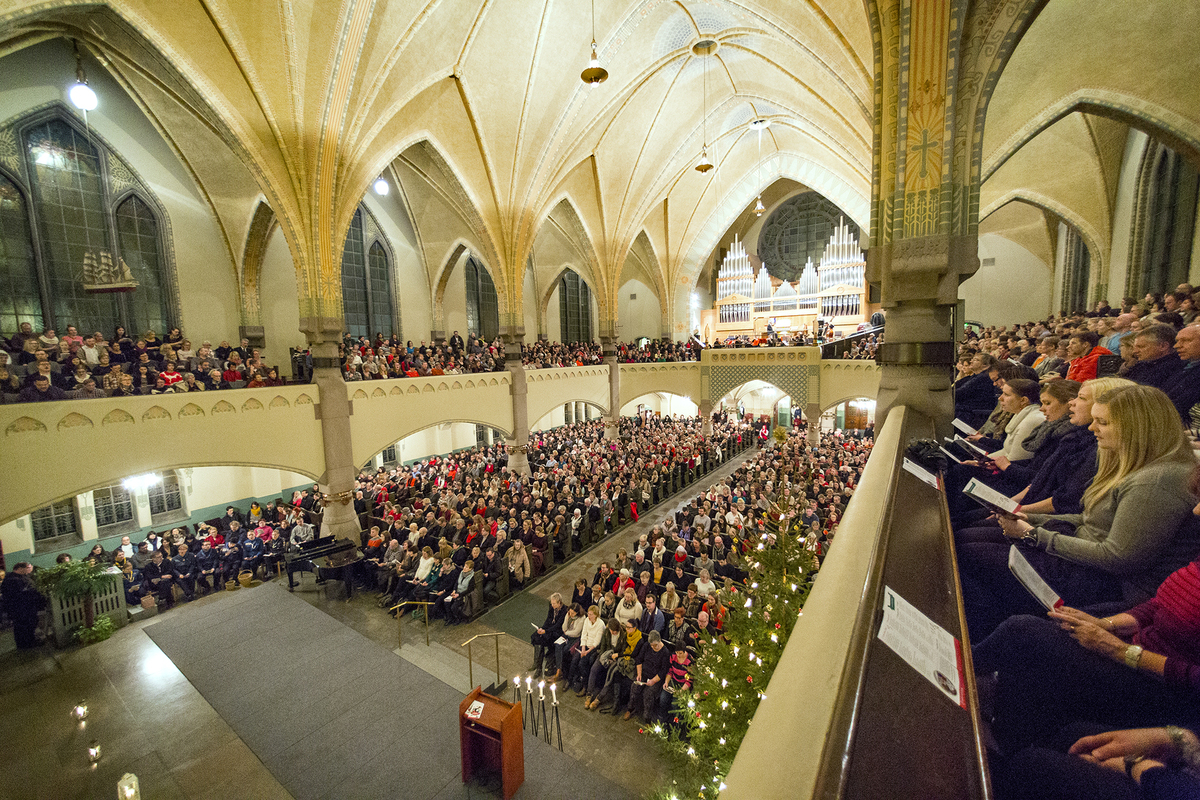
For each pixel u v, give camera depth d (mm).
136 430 10031
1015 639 1333
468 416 16812
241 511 16719
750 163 23531
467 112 15023
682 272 26859
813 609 1014
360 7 10828
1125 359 3453
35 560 12750
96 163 13969
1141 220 11469
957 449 3768
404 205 21391
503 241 17703
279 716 7590
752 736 645
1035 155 13242
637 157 20688
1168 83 8461
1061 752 1008
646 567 9359
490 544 11688
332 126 12000
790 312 28438
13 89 12359
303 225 12344
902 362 5281
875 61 5504
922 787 515
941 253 5051
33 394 8930
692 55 16328
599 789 6266
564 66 15078
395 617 10680
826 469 13969
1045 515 1924
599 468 16656
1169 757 855
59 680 8742
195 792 6410
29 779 6730
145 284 15000
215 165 15422
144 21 9641
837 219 28297
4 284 12508
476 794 6207
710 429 24938
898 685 745
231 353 13406
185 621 10398
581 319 31312
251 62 10820
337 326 12922
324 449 12984
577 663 8266
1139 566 1444
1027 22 4918
